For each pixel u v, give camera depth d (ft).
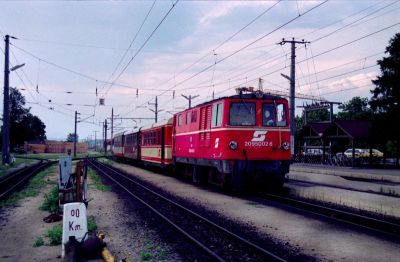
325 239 30.27
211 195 55.16
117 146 166.40
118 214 40.45
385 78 110.63
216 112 55.72
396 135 108.37
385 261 24.79
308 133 131.34
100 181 73.77
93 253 24.58
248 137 52.85
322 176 79.41
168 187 65.57
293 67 92.32
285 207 44.80
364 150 160.35
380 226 35.24
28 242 28.73
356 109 240.32
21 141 323.78
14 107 314.96
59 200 40.60
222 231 32.01
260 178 53.98
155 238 30.55
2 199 49.16
